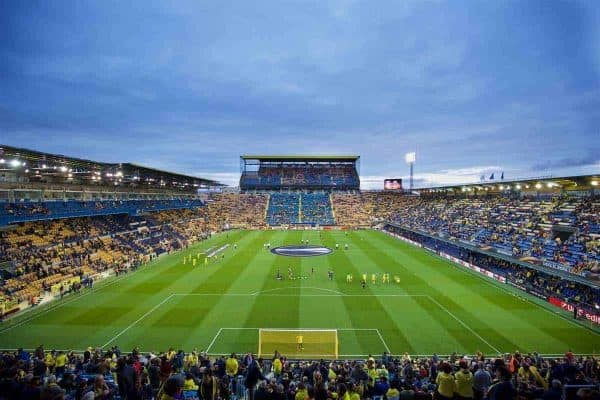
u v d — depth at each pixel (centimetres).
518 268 5175
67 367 2078
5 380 957
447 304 3966
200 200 13588
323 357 2750
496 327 3303
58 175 6288
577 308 3553
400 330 3250
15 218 4897
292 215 12650
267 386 1238
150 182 9681
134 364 1752
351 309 3819
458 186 8875
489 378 1097
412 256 6838
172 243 7825
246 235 10025
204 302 4050
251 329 3275
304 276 5238
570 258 4462
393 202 13325
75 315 3622
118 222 7662
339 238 9394
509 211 7256
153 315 3625
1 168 5181
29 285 4256
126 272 5453
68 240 5794
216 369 1895
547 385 1445
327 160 15512
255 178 15400
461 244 6272
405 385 1526
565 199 6456
